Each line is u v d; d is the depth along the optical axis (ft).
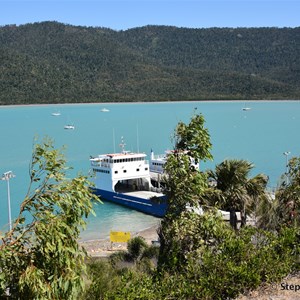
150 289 46.65
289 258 52.60
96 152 418.10
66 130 647.97
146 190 234.79
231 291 47.83
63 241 34.68
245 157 380.99
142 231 179.22
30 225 34.76
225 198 92.43
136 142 490.90
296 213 70.23
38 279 32.73
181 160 60.29
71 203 35.53
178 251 55.11
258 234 56.39
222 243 53.36
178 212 59.88
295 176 72.23
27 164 358.02
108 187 228.22
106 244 153.99
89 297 46.11
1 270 33.27
